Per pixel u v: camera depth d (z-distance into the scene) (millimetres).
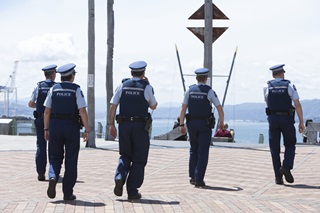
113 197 9695
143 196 9719
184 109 11109
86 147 19672
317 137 22344
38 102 11797
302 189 10578
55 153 9320
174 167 13875
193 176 11227
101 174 12641
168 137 25906
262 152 17453
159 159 15500
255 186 10961
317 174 12586
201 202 9008
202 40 20828
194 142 11109
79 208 8562
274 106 11258
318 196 9805
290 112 11188
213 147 19469
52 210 8383
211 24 20750
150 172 13008
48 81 11922
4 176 12461
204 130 10898
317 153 17016
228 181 11586
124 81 9484
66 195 9281
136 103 9312
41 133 11906
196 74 11133
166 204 8875
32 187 10977
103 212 8273
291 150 11211
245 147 19469
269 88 11328
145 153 9414
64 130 9188
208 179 11844
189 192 10227
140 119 9305
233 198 9438
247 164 14297
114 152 17734
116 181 9062
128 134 9305
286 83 11234
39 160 11867
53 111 9273
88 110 19844
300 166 13977
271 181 11586
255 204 8867
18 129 30156
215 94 10961
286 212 8250
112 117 9453
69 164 9258
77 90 9289
